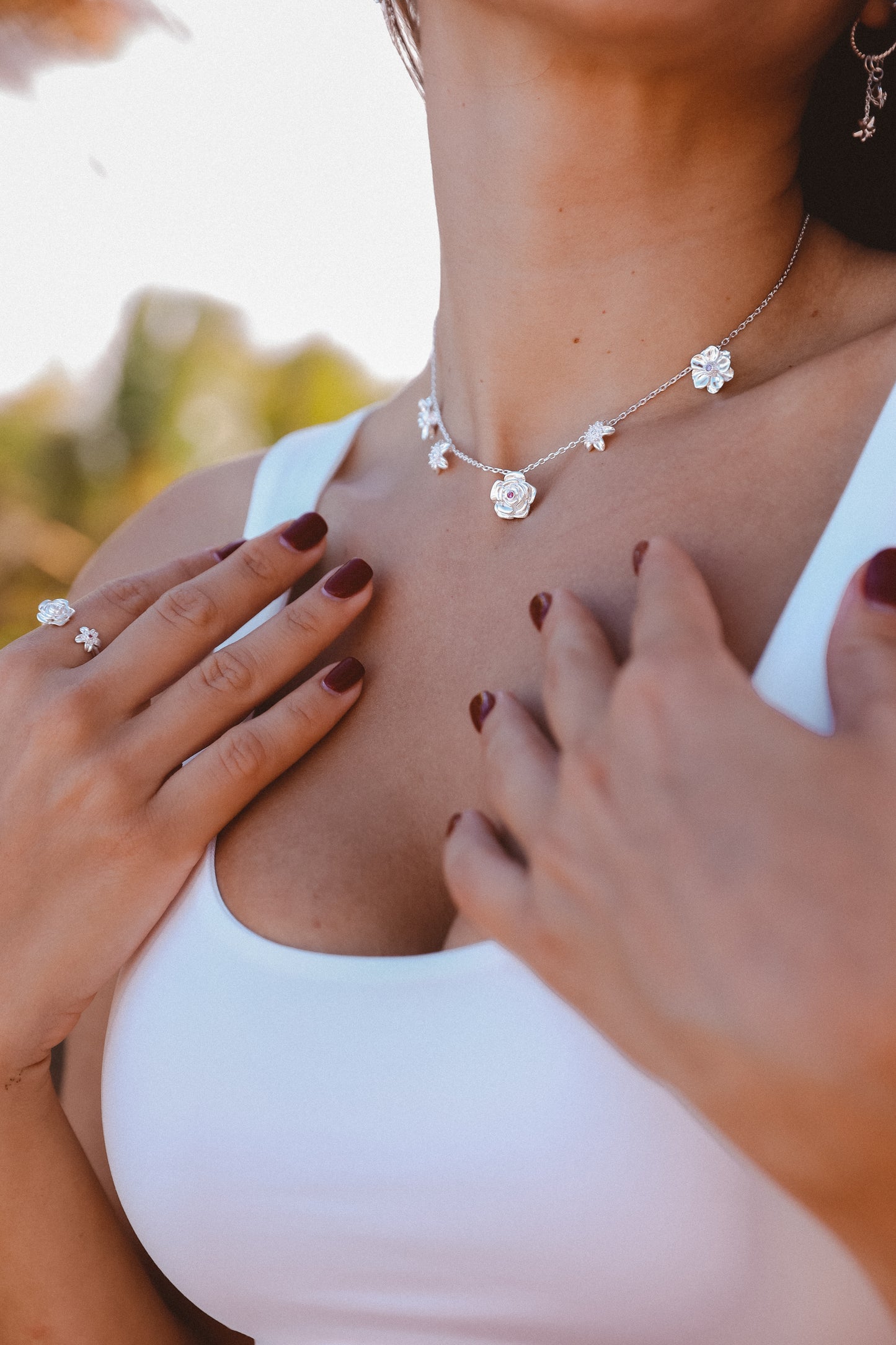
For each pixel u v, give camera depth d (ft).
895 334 1.57
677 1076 1.26
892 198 1.62
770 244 1.65
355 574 1.71
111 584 1.81
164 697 1.69
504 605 1.65
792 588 1.52
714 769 1.27
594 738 1.34
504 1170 1.47
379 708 1.68
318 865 1.62
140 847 1.65
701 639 1.34
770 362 1.65
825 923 1.21
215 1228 1.61
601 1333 1.51
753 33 1.47
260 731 1.67
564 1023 1.46
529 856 1.35
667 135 1.57
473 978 1.50
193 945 1.64
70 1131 1.80
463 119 1.65
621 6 1.45
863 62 1.58
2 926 1.68
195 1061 1.60
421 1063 1.50
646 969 1.26
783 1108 1.22
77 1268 1.77
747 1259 1.45
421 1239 1.52
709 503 1.58
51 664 1.73
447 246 1.75
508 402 1.73
